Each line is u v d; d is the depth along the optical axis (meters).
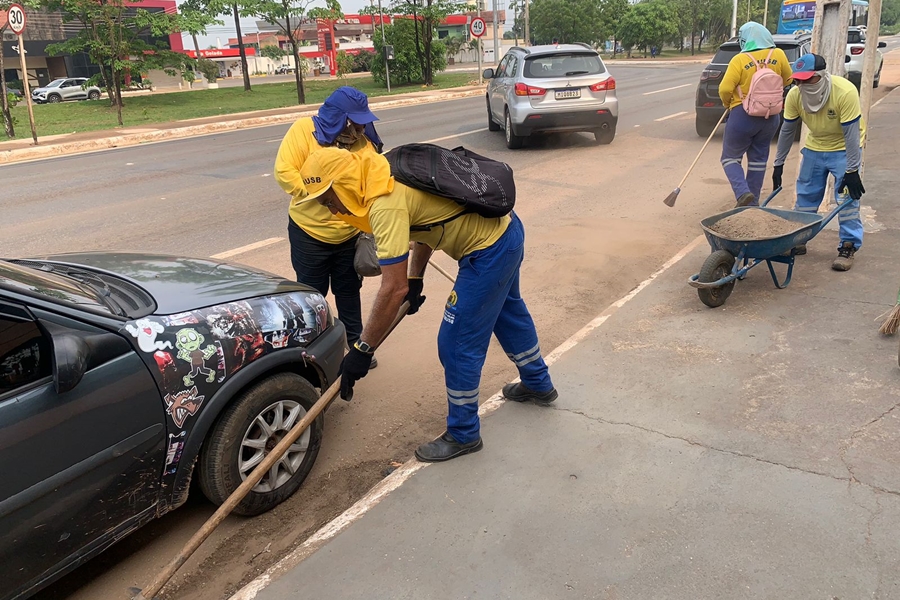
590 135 14.03
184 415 2.70
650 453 3.20
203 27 26.95
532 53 12.35
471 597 2.45
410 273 3.22
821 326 4.33
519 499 2.95
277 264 6.51
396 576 2.57
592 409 3.61
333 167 2.76
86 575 2.87
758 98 6.12
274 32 81.62
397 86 34.91
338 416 3.97
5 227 8.36
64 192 10.53
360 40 78.31
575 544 2.67
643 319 4.67
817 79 4.98
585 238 7.04
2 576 2.29
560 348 4.32
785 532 2.65
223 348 2.82
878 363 3.83
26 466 2.27
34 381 2.33
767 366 3.90
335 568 2.62
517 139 12.62
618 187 9.30
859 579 2.41
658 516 2.79
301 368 3.27
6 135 19.06
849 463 3.02
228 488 2.93
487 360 4.55
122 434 2.51
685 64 47.88
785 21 27.08
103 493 2.51
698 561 2.54
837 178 5.30
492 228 2.93
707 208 7.97
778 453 3.12
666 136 13.40
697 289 5.07
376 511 2.92
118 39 26.53
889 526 2.64
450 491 3.03
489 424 3.54
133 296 2.94
